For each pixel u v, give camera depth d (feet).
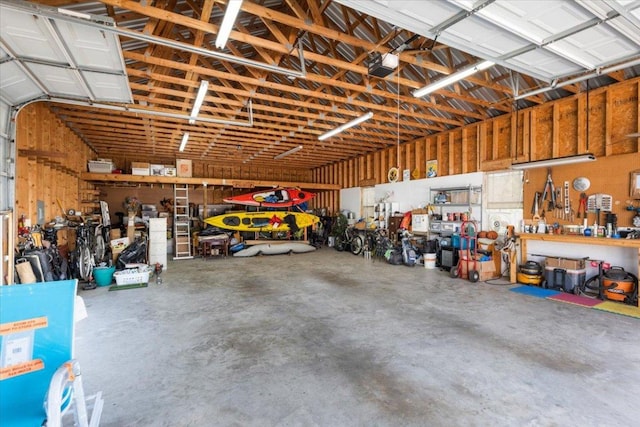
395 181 30.01
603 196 16.19
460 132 24.22
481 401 7.30
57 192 20.08
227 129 24.22
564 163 16.90
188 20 10.27
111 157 34.91
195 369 8.75
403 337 10.92
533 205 19.25
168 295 16.44
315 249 34.19
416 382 8.11
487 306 14.38
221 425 6.45
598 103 16.58
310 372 8.60
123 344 10.37
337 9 14.75
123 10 11.87
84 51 9.64
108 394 7.52
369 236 29.94
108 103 15.99
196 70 13.52
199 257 30.27
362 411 6.93
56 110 18.48
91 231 20.11
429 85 14.79
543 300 15.33
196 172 39.32
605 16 8.39
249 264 26.03
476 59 15.70
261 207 36.14
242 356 9.53
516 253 19.63
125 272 18.76
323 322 12.39
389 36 12.18
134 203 34.45
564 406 7.10
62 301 5.25
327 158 37.60
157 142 27.63
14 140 12.85
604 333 11.21
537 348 10.03
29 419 4.61
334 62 13.39
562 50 10.24
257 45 12.25
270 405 7.13
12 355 4.81
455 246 22.84
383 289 17.52
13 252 12.22
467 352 9.77
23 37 8.69
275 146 30.40
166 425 6.44
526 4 8.06
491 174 21.97
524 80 17.38
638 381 8.13
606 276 15.21
